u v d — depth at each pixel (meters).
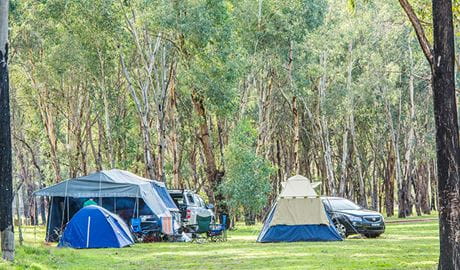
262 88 54.94
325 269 18.36
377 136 68.94
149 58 46.81
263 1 48.88
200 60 42.62
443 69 14.44
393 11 55.34
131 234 30.94
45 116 55.06
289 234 30.02
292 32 49.09
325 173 67.81
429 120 69.06
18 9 45.88
